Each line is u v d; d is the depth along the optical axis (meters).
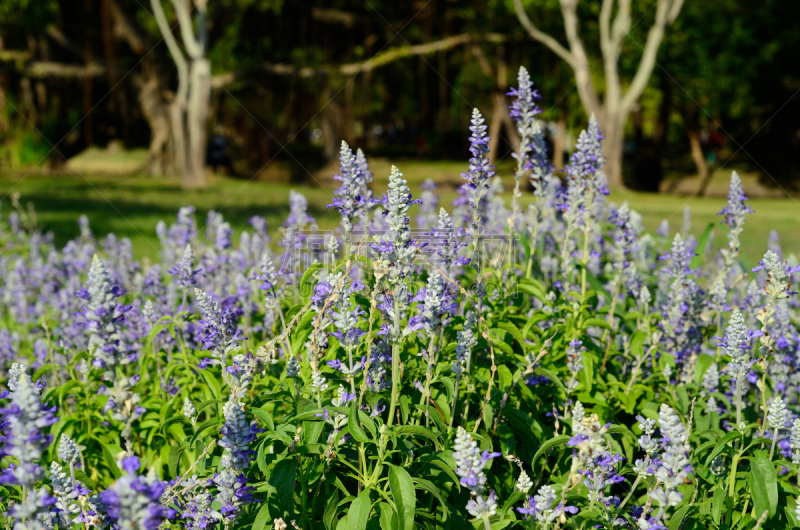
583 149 4.14
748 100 30.77
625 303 4.81
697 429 3.54
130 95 32.12
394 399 2.84
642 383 3.98
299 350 3.56
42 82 30.34
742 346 3.04
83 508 2.61
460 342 3.01
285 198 20.97
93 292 2.64
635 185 32.62
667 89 31.38
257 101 34.66
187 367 3.73
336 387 3.06
